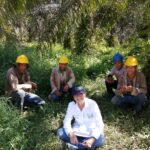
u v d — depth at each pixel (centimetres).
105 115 342
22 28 517
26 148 268
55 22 366
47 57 496
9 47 467
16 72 342
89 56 565
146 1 366
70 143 259
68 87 365
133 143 292
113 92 384
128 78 340
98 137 254
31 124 306
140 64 388
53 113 336
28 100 342
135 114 340
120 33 617
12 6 321
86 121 261
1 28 372
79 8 360
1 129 271
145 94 339
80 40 566
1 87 379
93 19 522
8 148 262
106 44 644
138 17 418
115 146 288
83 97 258
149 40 397
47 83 404
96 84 435
